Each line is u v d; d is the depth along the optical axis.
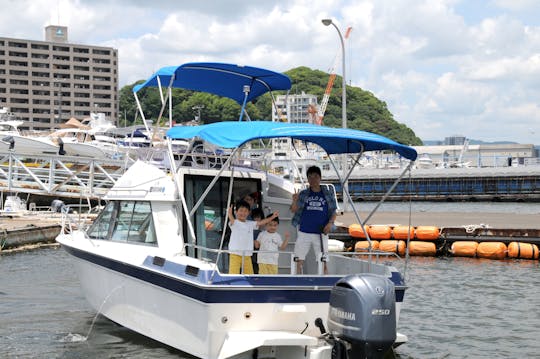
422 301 15.66
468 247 24.14
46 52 166.88
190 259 9.57
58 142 49.75
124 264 10.72
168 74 11.70
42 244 25.88
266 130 8.94
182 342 9.52
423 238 24.92
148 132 12.44
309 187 10.20
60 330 12.02
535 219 32.75
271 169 15.52
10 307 14.29
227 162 8.91
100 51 171.62
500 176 76.19
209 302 8.66
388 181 80.06
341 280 8.27
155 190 10.68
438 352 11.15
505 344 11.70
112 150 50.59
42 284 17.33
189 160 11.85
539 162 90.69
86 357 10.27
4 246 23.91
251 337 8.50
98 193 35.09
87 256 12.05
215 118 84.88
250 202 10.52
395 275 9.45
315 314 9.05
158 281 9.84
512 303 15.41
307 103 107.44
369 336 7.88
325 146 10.95
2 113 61.50
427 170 80.38
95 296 12.18
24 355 10.47
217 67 11.25
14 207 33.44
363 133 9.45
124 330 11.75
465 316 13.98
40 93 166.75
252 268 9.80
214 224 10.60
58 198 38.47
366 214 38.09
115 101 174.00
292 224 10.23
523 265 22.11
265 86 12.39
